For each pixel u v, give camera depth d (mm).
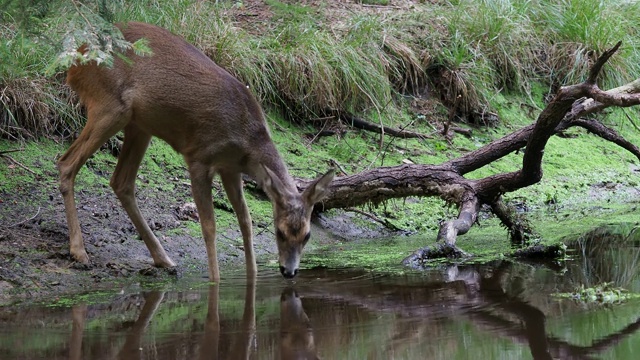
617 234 13414
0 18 10406
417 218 14680
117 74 10523
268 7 18328
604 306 8789
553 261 11523
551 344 7301
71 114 13891
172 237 12055
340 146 15984
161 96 10500
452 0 20281
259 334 7727
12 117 13000
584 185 17203
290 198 10094
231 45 15648
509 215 12945
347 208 13734
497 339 7477
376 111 17141
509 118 18797
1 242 10695
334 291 9680
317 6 18953
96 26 8602
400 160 16125
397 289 9742
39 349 7203
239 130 10578
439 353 7031
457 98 17000
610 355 6965
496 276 10500
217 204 13328
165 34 10844
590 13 20375
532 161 12148
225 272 11000
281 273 10164
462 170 13211
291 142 15750
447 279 10336
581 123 13414
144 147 11156
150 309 8805
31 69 13695
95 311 8719
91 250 11047
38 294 9539
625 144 13648
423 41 18734
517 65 19359
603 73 19609
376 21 18203
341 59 16688
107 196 12688
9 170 12578
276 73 16172
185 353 7094
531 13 20578
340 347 7250
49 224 11492
